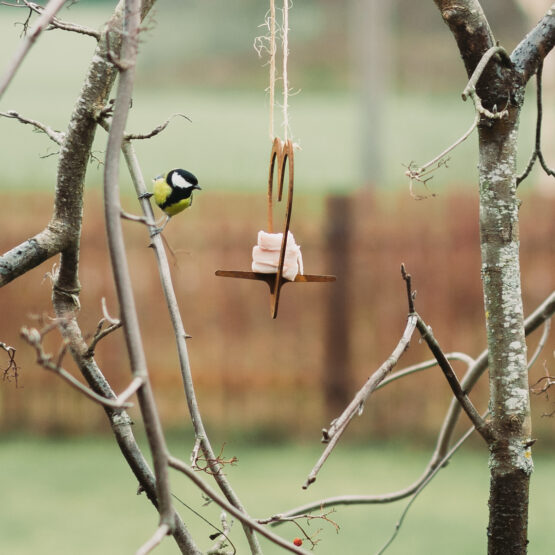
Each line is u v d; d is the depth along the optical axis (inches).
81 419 570.3
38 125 138.8
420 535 412.8
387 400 551.5
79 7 1988.2
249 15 1995.6
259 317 550.9
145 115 1755.7
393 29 1822.1
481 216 131.5
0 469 517.7
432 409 546.9
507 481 128.2
